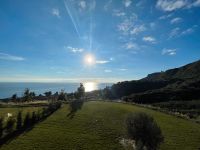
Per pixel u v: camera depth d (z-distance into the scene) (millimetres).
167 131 44781
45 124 46469
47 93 121312
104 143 37156
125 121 31359
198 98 139000
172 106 117812
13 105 69312
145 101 142625
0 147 34312
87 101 78938
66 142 37062
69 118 51156
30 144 35656
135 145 29828
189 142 39844
